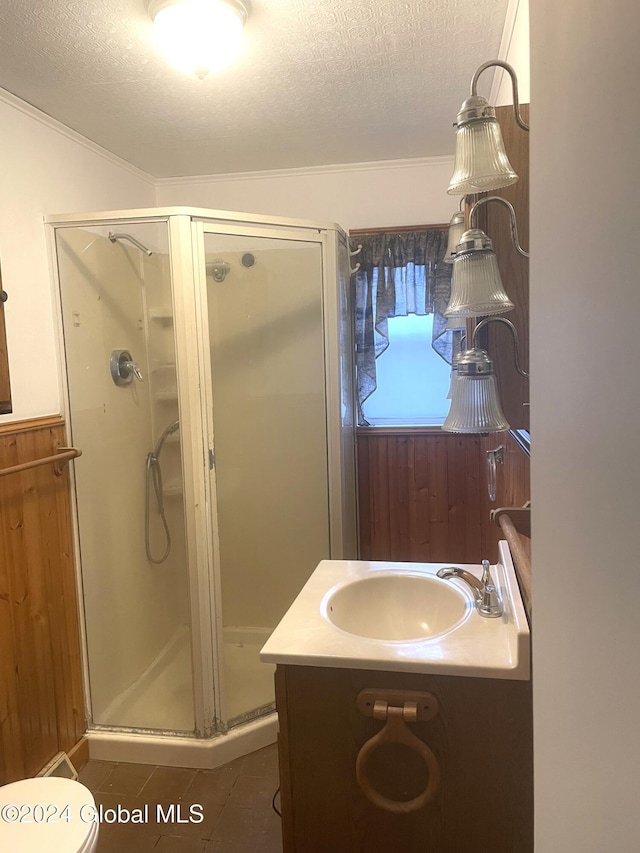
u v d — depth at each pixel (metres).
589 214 0.56
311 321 2.57
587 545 0.59
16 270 2.02
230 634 2.48
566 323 0.65
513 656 1.23
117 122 2.36
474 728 1.24
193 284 2.13
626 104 0.46
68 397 2.22
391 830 1.31
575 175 0.61
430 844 1.29
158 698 2.34
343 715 1.30
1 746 1.85
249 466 2.60
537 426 0.83
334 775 1.32
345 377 2.75
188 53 1.70
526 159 1.46
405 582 1.69
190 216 2.11
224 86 2.08
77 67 1.91
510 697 1.23
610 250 0.51
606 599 0.53
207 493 2.21
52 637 2.12
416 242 2.92
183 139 2.58
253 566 2.61
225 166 2.98
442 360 3.07
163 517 2.32
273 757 2.22
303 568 2.71
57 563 2.15
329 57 1.92
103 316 2.33
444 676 1.24
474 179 1.25
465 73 2.05
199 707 2.20
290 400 2.61
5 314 1.95
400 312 2.96
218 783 2.09
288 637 1.35
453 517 3.04
